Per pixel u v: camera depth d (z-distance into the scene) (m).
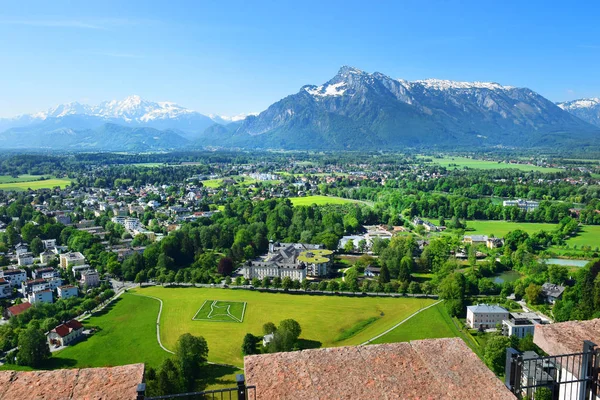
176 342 168.75
